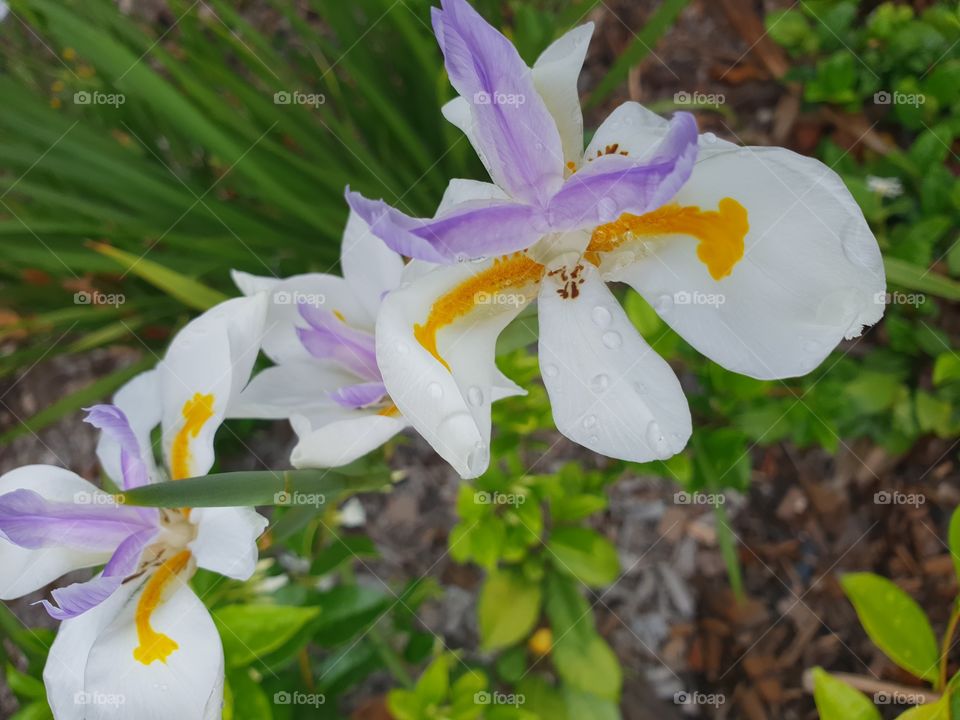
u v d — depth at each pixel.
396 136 0.31
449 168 0.30
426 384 0.13
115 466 0.17
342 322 0.16
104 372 0.35
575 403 0.13
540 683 0.26
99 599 0.14
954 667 0.25
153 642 0.14
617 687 0.24
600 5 0.34
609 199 0.13
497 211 0.13
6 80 0.28
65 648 0.15
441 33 0.13
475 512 0.23
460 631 0.29
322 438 0.14
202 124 0.25
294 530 0.16
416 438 0.32
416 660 0.25
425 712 0.22
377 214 0.12
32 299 0.33
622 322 0.14
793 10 0.31
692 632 0.28
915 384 0.27
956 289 0.23
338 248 0.30
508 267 0.14
